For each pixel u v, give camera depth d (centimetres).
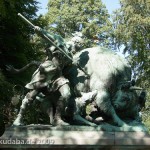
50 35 827
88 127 792
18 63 1767
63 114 822
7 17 1705
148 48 2697
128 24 2650
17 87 1564
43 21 1952
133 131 802
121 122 816
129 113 857
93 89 848
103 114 838
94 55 886
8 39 1767
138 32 2638
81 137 772
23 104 811
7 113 1532
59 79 817
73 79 866
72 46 883
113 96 859
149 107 2331
